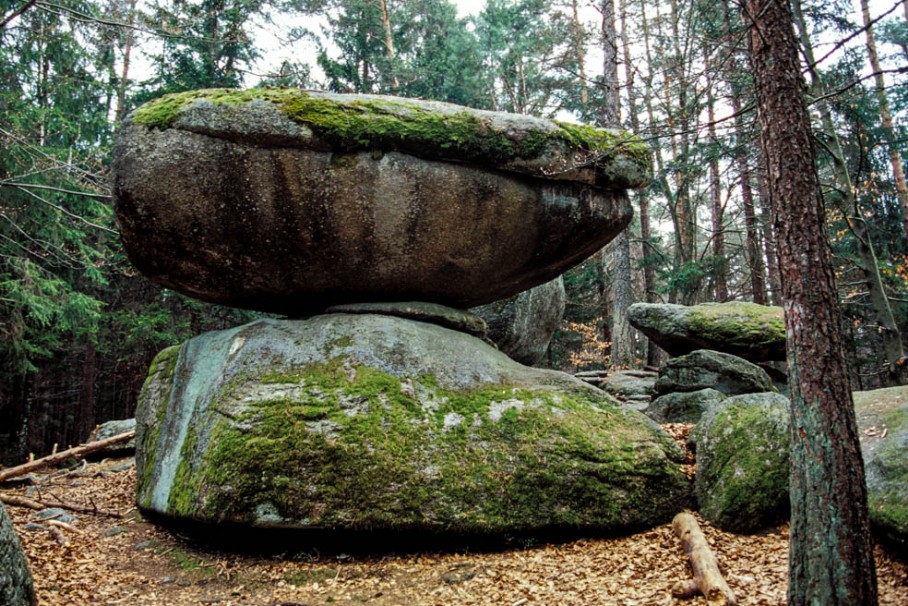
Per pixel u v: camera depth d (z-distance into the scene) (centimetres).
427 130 645
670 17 1408
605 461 607
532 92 2259
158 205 616
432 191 660
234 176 618
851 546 337
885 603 396
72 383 2058
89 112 1508
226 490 549
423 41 2384
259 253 654
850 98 995
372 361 631
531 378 694
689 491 612
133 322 1543
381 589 499
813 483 349
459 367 662
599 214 728
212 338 707
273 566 549
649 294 2036
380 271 689
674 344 1123
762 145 396
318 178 633
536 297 1237
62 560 564
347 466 560
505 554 562
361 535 554
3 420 1666
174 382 711
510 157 667
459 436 602
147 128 613
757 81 396
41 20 1102
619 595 454
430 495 562
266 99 620
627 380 1328
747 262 1920
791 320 370
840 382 354
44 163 933
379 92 2094
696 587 436
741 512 559
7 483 888
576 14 1938
